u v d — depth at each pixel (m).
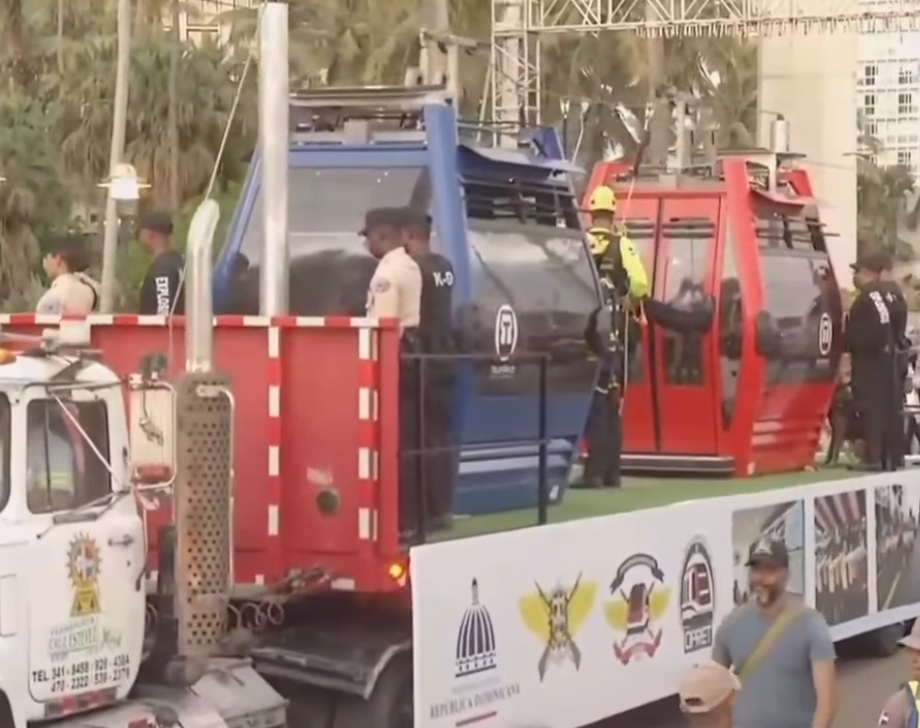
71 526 12.99
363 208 18.67
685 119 34.25
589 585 17.95
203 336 14.38
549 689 17.12
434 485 16.48
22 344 13.48
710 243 25.86
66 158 75.56
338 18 78.25
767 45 67.75
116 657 13.42
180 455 14.07
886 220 138.12
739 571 21.31
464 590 15.80
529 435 19.05
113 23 78.25
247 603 15.61
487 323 18.25
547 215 20.03
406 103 18.97
